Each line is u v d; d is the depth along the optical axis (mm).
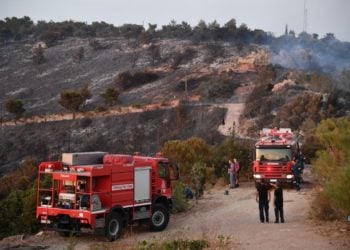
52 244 17062
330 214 18703
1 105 151750
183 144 35000
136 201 18203
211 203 25094
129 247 15609
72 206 17016
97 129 105688
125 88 150750
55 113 124438
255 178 29609
